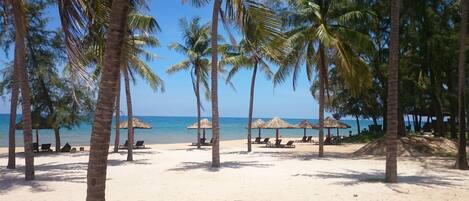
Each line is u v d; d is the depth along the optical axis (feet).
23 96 46.88
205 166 61.98
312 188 40.73
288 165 63.16
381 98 128.67
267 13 36.81
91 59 23.39
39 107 94.99
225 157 79.41
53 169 59.88
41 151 99.91
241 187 41.91
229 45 97.30
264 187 41.75
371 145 86.12
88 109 96.68
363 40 76.02
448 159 70.74
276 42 37.17
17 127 101.65
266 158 76.74
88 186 17.34
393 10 41.11
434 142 82.84
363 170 56.39
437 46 89.35
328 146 119.96
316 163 66.49
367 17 78.38
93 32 21.58
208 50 112.06
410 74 99.50
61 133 234.79
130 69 77.15
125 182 46.03
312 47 79.56
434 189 39.63
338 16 79.15
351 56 76.54
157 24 69.05
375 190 39.14
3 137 198.29
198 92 117.39
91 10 21.06
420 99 106.01
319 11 75.51
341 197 35.94
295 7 76.07
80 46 20.75
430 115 152.76
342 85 131.75
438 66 97.14
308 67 84.89
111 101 17.37
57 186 42.73
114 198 36.37
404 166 60.90
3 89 89.45
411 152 78.64
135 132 255.29
